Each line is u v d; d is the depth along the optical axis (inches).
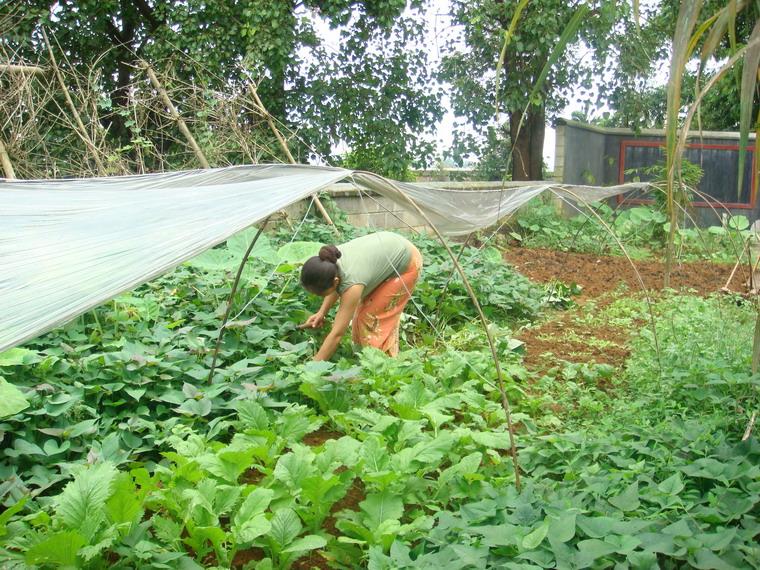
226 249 283.1
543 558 106.8
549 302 358.6
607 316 332.8
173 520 131.8
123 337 209.8
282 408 189.8
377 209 461.1
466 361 210.2
